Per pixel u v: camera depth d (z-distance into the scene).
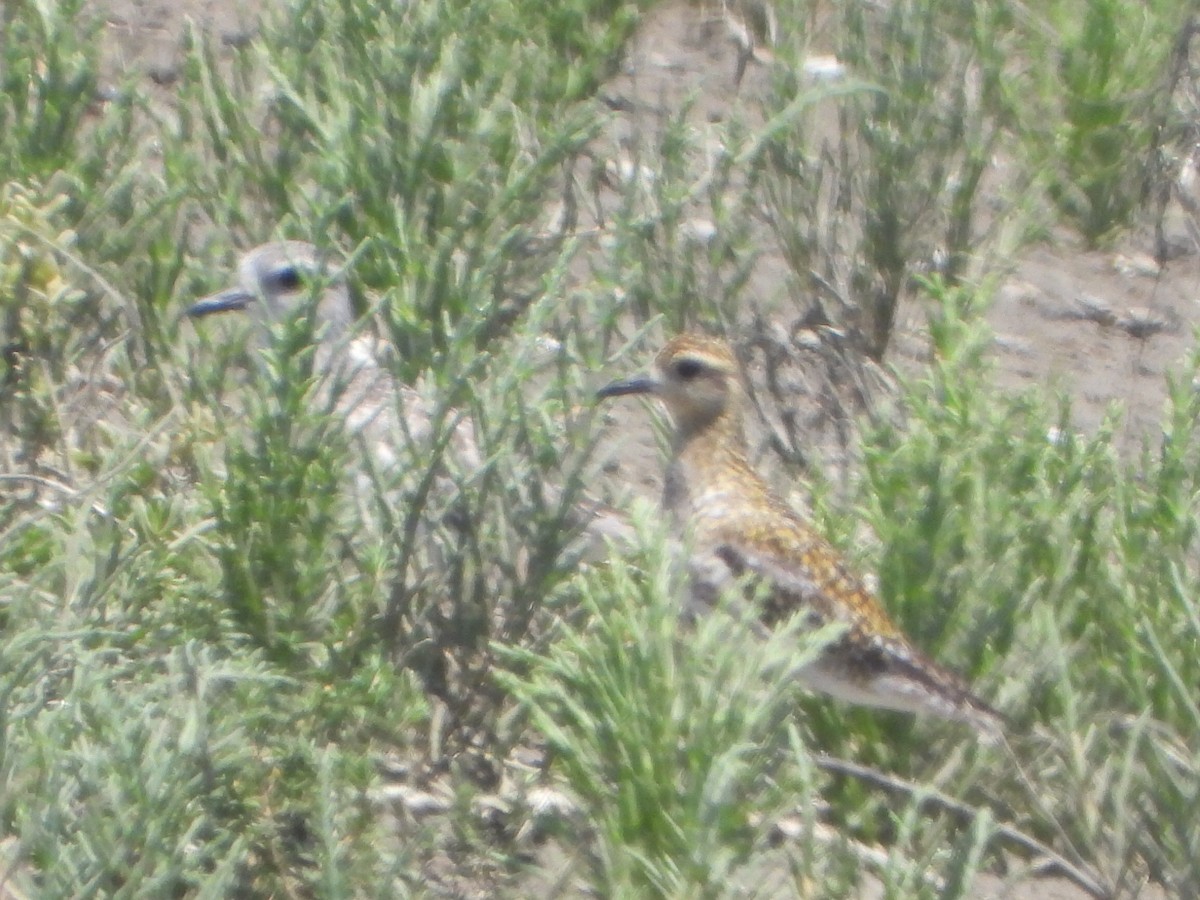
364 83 19.08
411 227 18.12
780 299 20.84
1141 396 20.33
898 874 12.32
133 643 13.34
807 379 19.52
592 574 13.80
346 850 12.41
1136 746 13.57
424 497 14.01
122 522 14.35
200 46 20.39
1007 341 21.02
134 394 16.61
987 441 15.48
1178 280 22.50
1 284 15.79
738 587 13.24
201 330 17.31
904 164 20.48
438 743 14.08
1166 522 15.10
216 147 19.28
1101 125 23.31
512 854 13.23
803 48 22.45
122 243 17.42
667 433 17.02
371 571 14.01
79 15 23.05
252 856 12.57
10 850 12.02
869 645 14.28
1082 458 15.33
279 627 13.84
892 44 21.20
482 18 21.27
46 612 13.16
